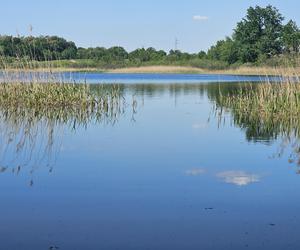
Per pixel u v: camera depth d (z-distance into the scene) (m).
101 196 8.78
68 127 17.31
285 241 6.72
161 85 45.22
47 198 8.65
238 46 89.62
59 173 10.49
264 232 7.05
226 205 8.28
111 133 16.03
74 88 24.28
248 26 88.81
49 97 23.41
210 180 9.91
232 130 16.88
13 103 23.39
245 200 8.56
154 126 17.77
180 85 45.69
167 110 23.44
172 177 10.16
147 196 8.77
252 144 14.05
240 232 7.07
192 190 9.20
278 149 13.27
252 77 63.53
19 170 10.74
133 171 10.67
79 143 14.07
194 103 27.22
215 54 96.75
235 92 35.69
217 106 25.45
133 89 38.34
